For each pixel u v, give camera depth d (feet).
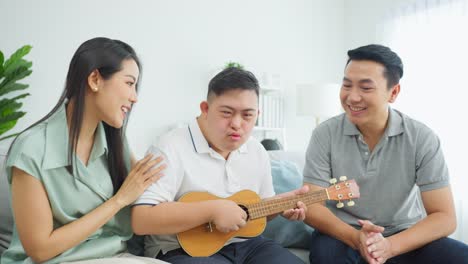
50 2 10.85
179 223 3.99
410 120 5.25
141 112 12.17
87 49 3.76
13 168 3.61
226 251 4.49
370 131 5.21
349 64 4.98
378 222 5.25
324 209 5.07
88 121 3.94
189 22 13.06
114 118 3.85
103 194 4.02
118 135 4.23
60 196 3.81
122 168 4.25
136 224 4.05
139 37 12.18
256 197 4.59
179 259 4.13
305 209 4.59
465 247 4.54
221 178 4.58
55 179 3.77
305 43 15.42
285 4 14.97
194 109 13.17
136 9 12.13
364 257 4.52
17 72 9.15
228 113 4.16
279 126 14.43
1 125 9.09
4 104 9.19
